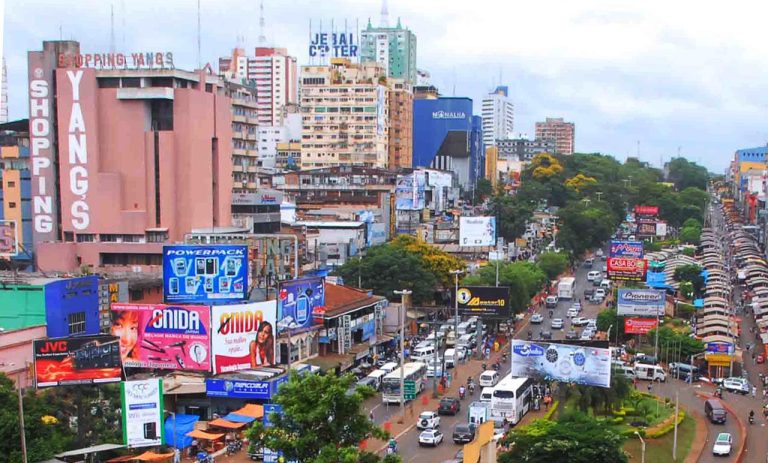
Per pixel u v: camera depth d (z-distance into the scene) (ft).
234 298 369.30
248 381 323.37
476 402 338.34
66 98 519.19
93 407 272.51
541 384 375.66
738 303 622.54
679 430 337.52
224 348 338.13
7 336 304.71
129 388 258.98
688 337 463.01
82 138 519.60
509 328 528.22
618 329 494.18
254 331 348.59
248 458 284.20
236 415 307.17
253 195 599.98
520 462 261.44
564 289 652.48
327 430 186.39
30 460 226.17
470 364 439.63
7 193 540.52
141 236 520.83
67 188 523.70
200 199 538.47
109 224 521.24
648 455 305.73
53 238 526.57
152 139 522.06
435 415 326.24
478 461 239.30
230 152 581.94
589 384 327.47
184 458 285.23
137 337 339.98
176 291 365.81
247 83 651.25
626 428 326.44
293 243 479.41
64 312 336.29
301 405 185.68
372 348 445.37
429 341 466.70
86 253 510.17
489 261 630.74
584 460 253.85
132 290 398.01
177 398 331.98
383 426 323.78
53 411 262.88
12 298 333.83
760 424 356.59
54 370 275.39
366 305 450.30
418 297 541.34
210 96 551.18
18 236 539.29
